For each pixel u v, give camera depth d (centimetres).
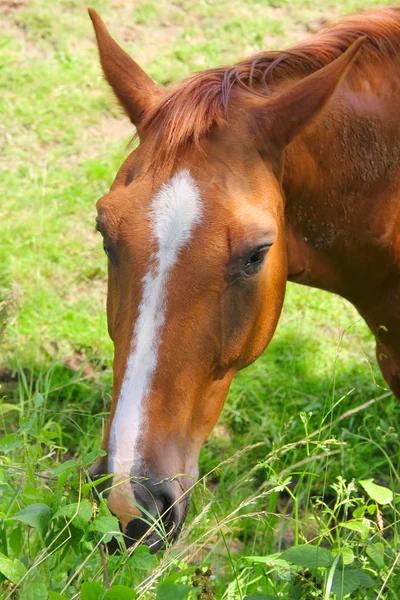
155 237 247
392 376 394
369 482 264
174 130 262
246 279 257
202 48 795
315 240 326
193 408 258
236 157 265
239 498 398
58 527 236
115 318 257
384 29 332
